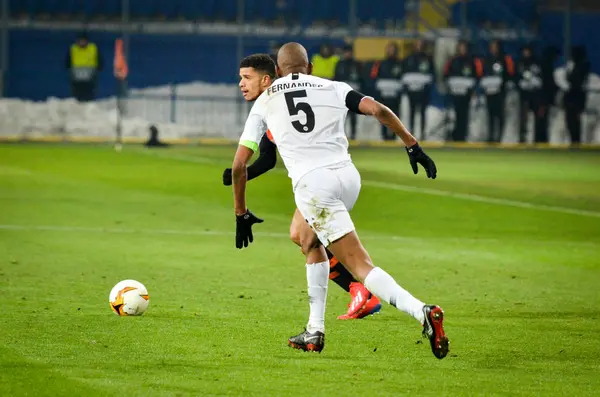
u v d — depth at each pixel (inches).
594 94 4958.2
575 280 1472.7
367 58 5024.6
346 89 957.8
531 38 5004.9
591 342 1042.7
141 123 4702.3
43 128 4596.5
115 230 1942.7
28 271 1464.1
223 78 5007.4
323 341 976.3
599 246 1862.7
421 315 873.5
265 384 856.9
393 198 2573.8
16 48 4938.5
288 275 1473.9
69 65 4613.7
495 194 2709.2
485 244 1872.5
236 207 981.8
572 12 5032.0
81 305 1206.3
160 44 4990.2
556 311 1223.5
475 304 1267.2
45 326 1079.0
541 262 1656.0
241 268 1535.4
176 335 1045.2
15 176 2920.8
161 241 1813.5
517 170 3474.4
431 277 1488.7
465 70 4503.0
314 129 948.0
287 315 1167.6
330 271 1146.7
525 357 971.9
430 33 4953.3
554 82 4579.2
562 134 4879.4
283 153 956.6
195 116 4916.3
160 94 4948.3
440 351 866.8
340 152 955.3
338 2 4953.3
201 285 1375.5
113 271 1481.3
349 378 881.5
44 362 920.9
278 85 962.1
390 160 3826.3
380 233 2009.1
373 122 4837.6
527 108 4601.4
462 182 3019.2
